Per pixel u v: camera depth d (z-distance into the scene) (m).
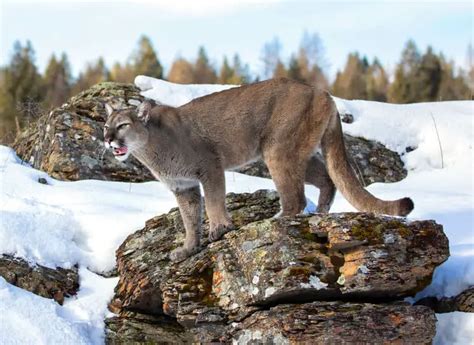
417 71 34.03
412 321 6.53
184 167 7.69
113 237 8.26
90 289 7.79
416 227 6.86
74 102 11.82
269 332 6.58
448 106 12.88
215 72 40.25
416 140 12.06
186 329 7.32
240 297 6.91
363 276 6.61
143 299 7.48
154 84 12.13
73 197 9.02
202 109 7.90
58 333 6.88
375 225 6.77
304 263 6.72
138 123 7.61
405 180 11.14
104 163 10.73
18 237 7.83
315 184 8.21
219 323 6.98
